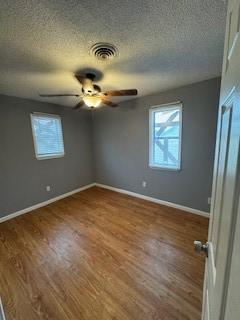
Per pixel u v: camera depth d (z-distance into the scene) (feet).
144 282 5.21
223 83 2.22
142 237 7.45
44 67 6.04
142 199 11.68
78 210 10.32
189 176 9.32
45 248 6.93
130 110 11.32
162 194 10.70
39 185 11.02
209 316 2.06
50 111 11.30
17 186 9.95
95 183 14.99
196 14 3.76
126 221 8.86
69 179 12.89
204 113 8.27
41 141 11.06
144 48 5.07
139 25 4.08
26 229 8.40
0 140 9.14
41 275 5.58
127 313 4.35
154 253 6.44
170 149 10.05
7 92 8.78
